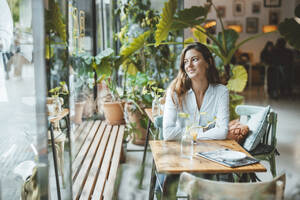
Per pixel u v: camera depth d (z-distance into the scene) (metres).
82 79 3.46
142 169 2.60
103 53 3.99
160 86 4.63
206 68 2.29
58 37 1.32
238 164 1.61
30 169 1.61
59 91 1.42
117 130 3.67
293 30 3.44
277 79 7.54
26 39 1.34
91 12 4.33
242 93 8.49
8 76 1.49
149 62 4.63
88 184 2.00
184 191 1.23
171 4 3.12
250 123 2.62
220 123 2.22
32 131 1.55
